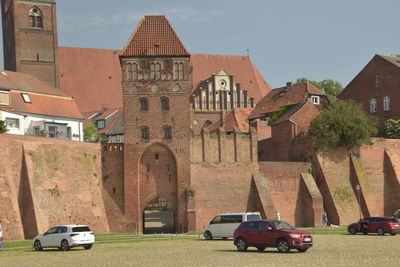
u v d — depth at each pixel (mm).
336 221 142750
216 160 136000
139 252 74938
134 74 133875
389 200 155250
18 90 153750
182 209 131250
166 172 132875
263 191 136375
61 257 71125
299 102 185500
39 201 111438
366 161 153375
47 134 144000
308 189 141500
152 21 139250
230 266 57625
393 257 63844
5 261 68062
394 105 175250
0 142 107375
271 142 167375
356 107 152625
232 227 98062
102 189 129750
